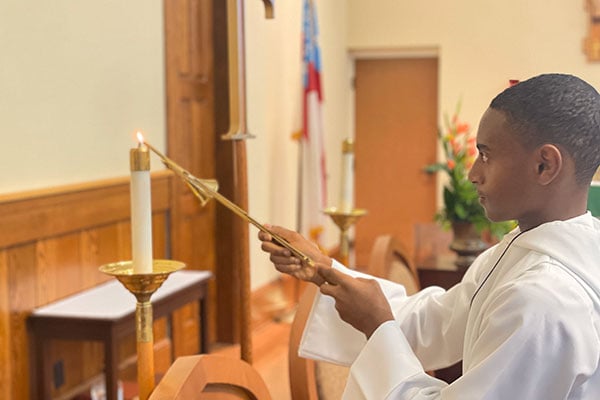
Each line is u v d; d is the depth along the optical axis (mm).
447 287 3980
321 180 6320
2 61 3502
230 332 5531
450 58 6422
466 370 1235
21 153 3627
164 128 4852
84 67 4059
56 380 3859
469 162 3980
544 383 1091
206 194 1327
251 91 5680
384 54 8336
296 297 6340
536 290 1100
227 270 5516
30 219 3615
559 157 1153
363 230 8555
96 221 4086
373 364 1279
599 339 1111
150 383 1207
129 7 4445
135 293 1192
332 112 7875
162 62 4812
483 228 3908
